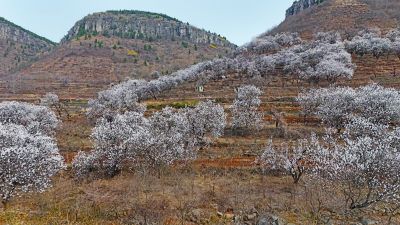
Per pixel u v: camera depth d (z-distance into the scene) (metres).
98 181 20.58
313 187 16.53
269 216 13.69
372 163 13.23
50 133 32.47
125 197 16.52
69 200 16.42
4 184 14.99
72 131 36.38
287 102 43.09
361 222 12.92
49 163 18.48
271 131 32.22
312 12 125.56
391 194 12.91
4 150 15.47
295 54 65.56
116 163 22.42
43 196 17.14
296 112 38.56
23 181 15.90
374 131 21.06
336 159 14.91
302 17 125.50
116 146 21.89
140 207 15.13
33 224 12.70
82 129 37.28
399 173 12.72
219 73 71.38
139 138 21.12
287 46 86.88
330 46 60.28
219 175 22.25
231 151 27.50
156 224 13.45
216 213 14.83
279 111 39.12
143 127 25.00
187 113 29.05
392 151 14.10
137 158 22.58
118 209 14.99
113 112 39.19
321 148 18.02
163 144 21.67
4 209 14.57
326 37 76.38
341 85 46.06
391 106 25.50
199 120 27.91
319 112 30.97
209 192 17.70
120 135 22.28
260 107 42.25
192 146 25.34
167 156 21.75
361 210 13.92
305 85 50.62
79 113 49.56
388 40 58.91
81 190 18.22
